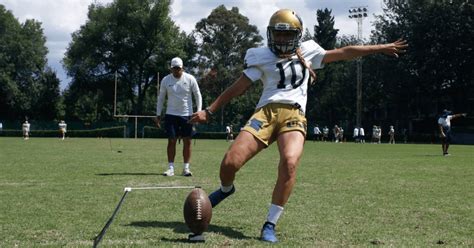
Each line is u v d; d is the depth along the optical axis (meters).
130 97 81.12
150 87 82.62
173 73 11.71
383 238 5.55
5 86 79.50
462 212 7.21
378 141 59.75
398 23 65.12
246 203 7.71
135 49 77.94
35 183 9.91
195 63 85.31
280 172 5.55
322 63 6.11
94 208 7.12
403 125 71.38
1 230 5.70
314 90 84.38
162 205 7.41
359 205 7.70
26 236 5.41
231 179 5.86
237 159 5.72
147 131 71.12
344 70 81.31
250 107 90.44
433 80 62.91
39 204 7.42
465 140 58.25
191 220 5.17
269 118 5.79
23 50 81.88
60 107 87.00
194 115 5.89
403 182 10.95
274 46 5.85
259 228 6.01
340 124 83.25
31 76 84.12
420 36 62.38
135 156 19.22
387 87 66.81
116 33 76.88
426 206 7.69
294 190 9.38
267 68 5.85
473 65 61.16
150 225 6.02
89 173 11.98
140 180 10.62
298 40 5.85
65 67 81.12
